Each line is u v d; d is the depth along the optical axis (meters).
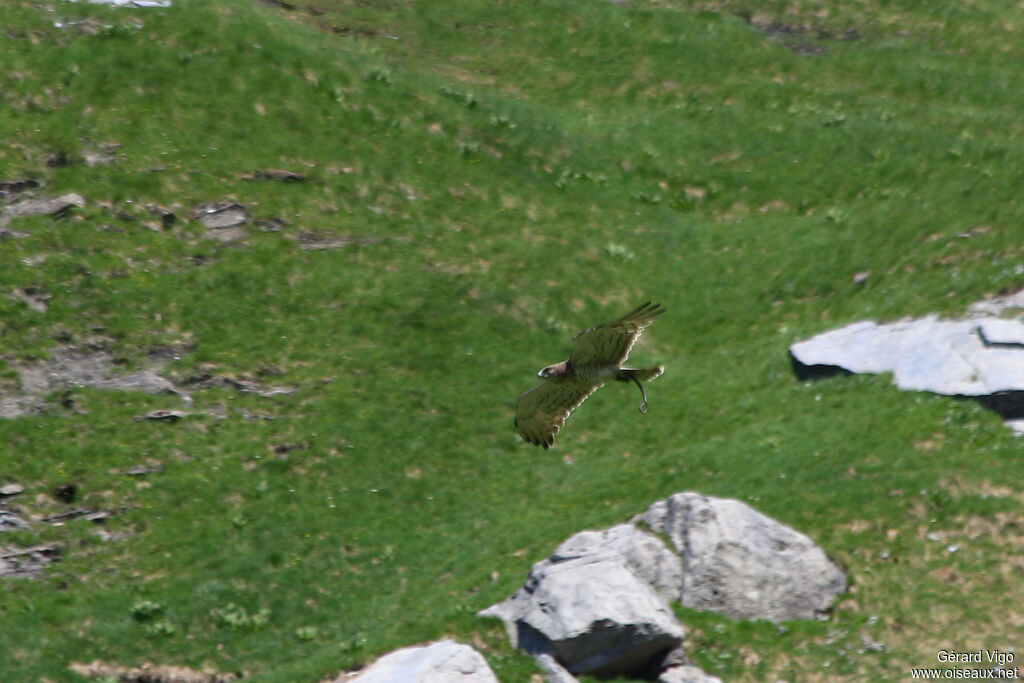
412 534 26.56
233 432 28.48
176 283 31.81
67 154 34.47
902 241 35.00
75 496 26.23
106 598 24.25
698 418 30.27
